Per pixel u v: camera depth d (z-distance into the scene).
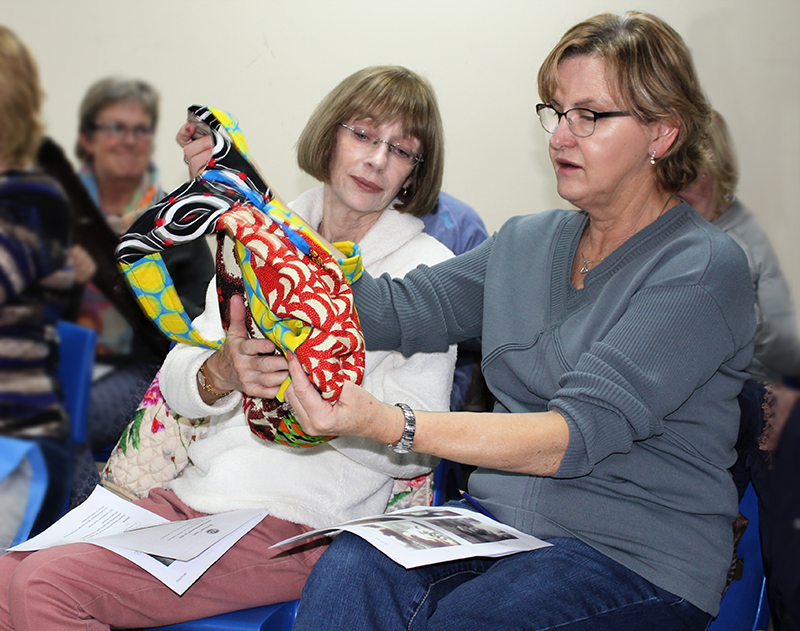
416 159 1.37
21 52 1.80
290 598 1.21
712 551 1.01
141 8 2.08
